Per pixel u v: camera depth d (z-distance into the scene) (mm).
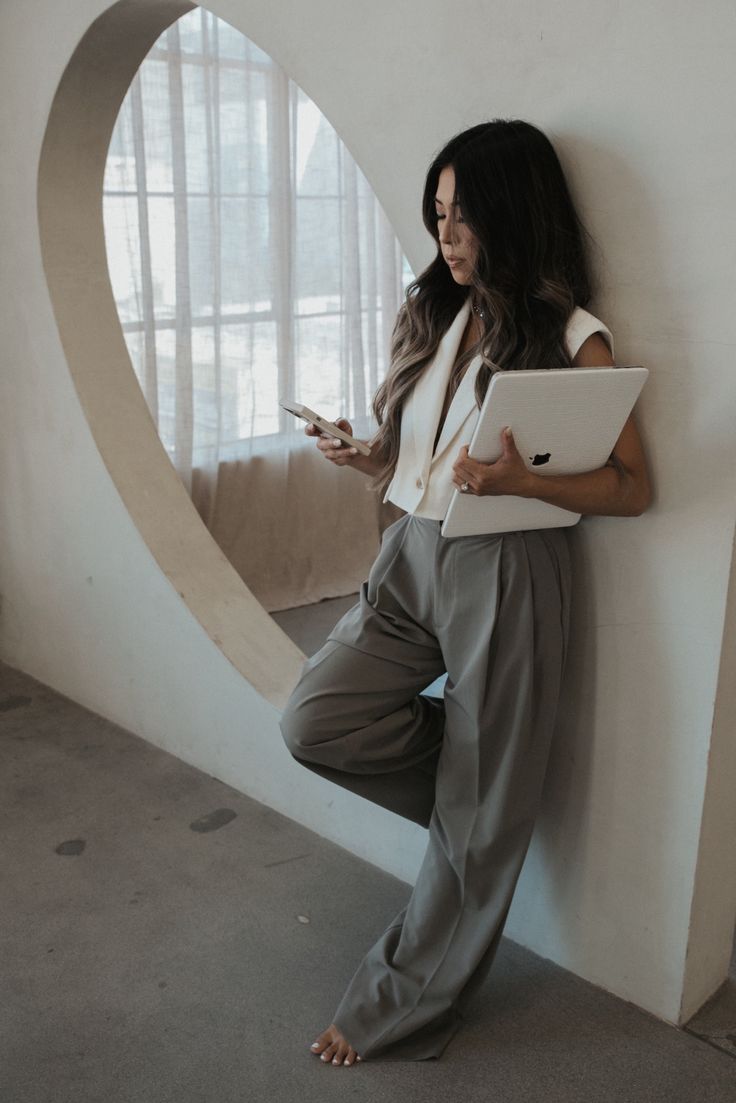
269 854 2588
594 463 1750
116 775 2969
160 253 3969
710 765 1871
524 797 1946
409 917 2035
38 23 2729
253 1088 1880
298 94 4246
